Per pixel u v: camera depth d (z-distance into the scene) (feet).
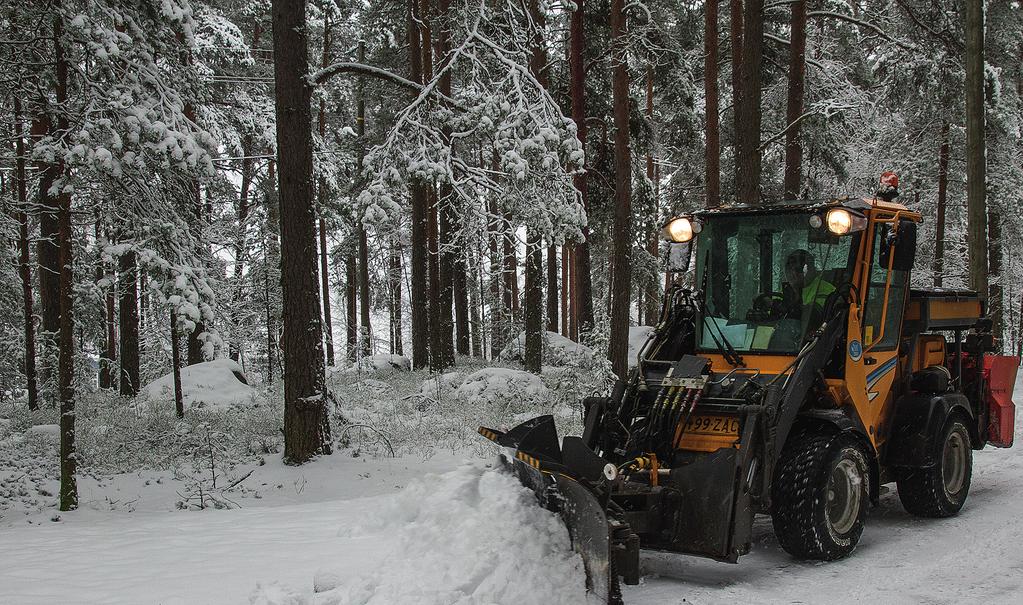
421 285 76.07
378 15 81.05
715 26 61.05
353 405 56.44
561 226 42.32
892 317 23.85
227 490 34.73
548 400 55.52
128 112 33.12
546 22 67.87
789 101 58.59
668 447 20.06
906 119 82.12
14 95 36.88
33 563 19.01
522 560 16.48
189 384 61.21
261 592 15.58
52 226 47.24
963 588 17.87
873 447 21.98
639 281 90.22
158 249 37.29
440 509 19.13
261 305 88.48
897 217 22.66
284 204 38.60
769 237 22.85
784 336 21.97
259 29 91.97
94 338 76.33
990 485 28.27
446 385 62.23
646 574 19.43
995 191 86.02
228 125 68.49
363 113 98.17
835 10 67.41
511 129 40.60
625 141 55.16
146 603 15.31
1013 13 76.69
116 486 36.35
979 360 27.86
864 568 19.53
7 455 42.60
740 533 18.10
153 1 35.53
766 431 18.72
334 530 21.85
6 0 33.99
